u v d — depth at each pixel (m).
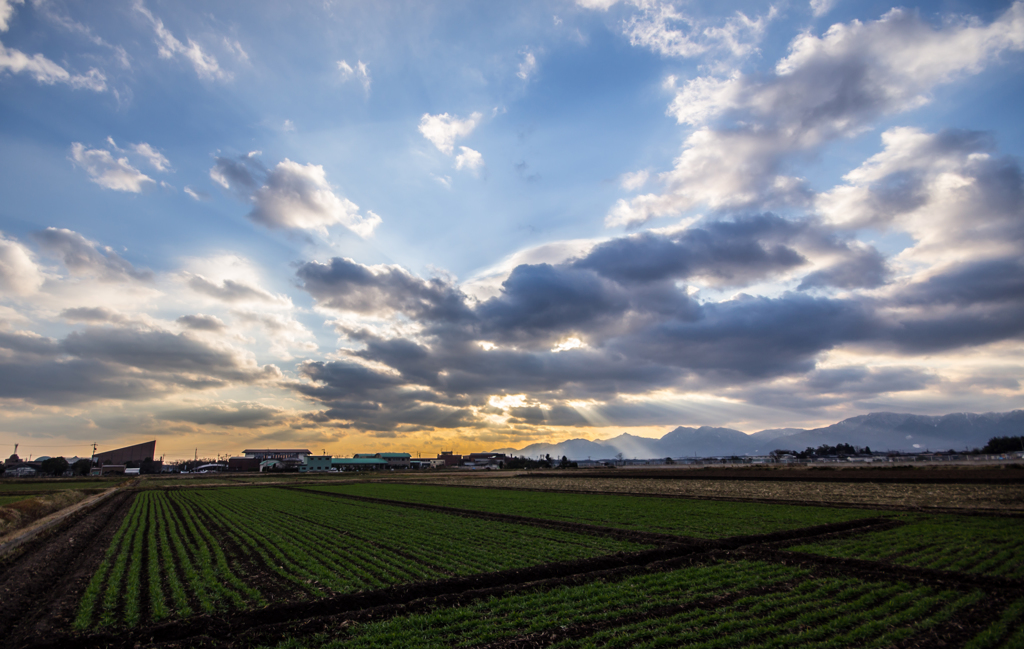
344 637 14.66
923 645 13.23
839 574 20.56
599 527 33.97
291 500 61.94
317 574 22.17
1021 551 23.41
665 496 57.78
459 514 44.31
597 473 121.25
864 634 13.90
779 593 18.14
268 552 27.53
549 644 13.77
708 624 15.07
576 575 21.02
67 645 14.38
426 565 23.78
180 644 14.48
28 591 20.41
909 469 82.31
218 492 79.31
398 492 72.94
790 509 41.75
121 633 15.19
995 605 16.20
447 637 14.39
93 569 24.16
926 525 31.17
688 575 20.86
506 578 21.03
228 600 18.52
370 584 20.45
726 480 80.25
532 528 35.03
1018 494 45.00
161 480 133.38
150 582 21.45
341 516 43.88
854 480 67.38
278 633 14.99
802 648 13.13
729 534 30.14
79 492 75.38
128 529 38.09
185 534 34.81
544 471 157.12
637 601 17.39
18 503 51.50
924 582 19.02
